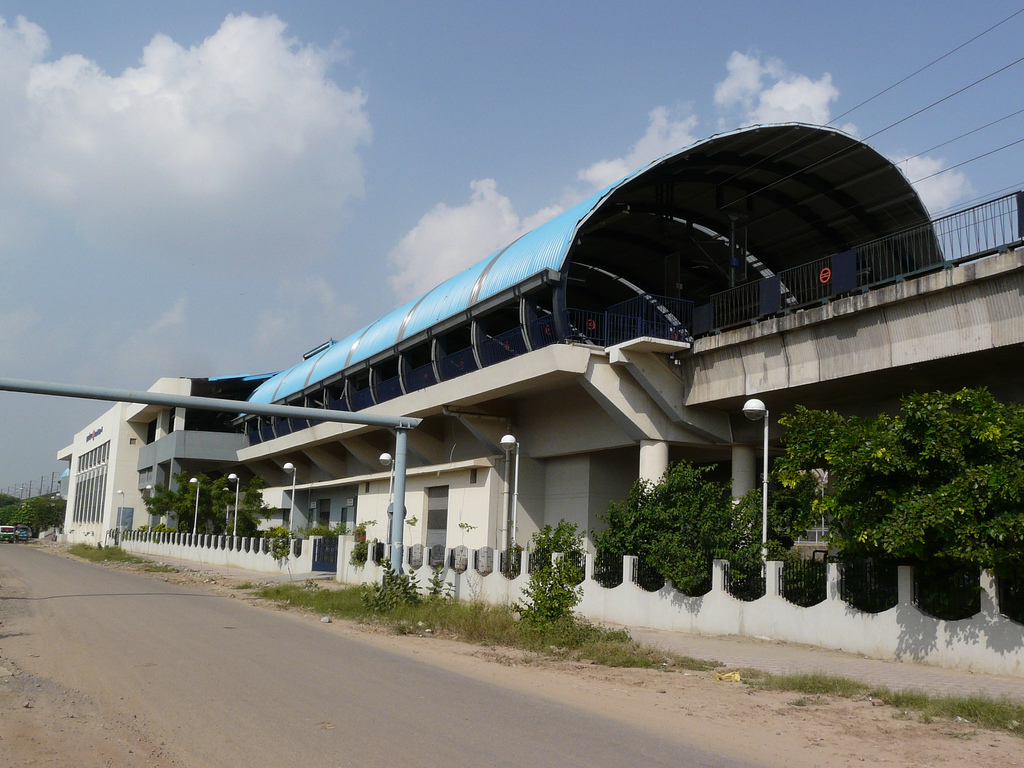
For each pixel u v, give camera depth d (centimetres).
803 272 2312
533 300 2520
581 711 928
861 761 734
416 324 3200
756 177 2494
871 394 2127
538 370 2417
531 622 1574
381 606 2052
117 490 6912
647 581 1905
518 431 3114
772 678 1167
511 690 1058
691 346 2342
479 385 2758
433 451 3566
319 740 752
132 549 6162
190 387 6025
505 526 2973
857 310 1858
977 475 1209
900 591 1371
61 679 1061
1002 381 1839
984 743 807
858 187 2475
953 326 1705
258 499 4884
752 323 2188
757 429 2430
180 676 1087
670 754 738
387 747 732
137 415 6681
